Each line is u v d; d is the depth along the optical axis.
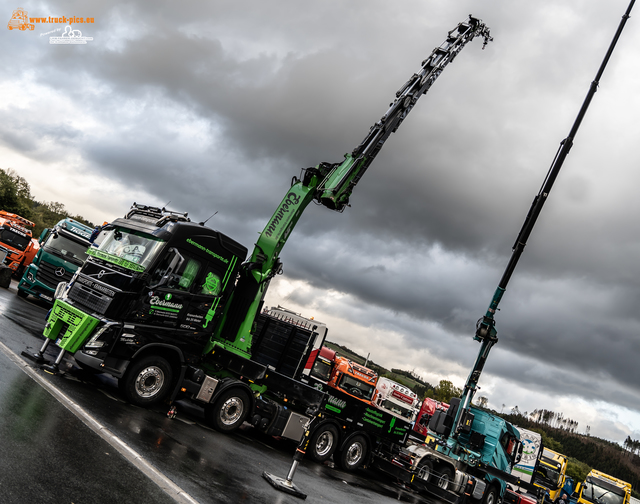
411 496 15.13
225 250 11.36
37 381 8.77
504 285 18.47
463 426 18.14
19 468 5.09
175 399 10.60
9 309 16.75
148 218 11.06
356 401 14.16
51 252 20.88
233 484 7.26
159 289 10.27
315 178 12.89
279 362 13.62
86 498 4.98
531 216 18.47
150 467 6.53
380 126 13.55
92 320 9.65
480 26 16.23
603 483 31.12
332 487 10.48
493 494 18.66
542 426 181.12
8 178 65.88
